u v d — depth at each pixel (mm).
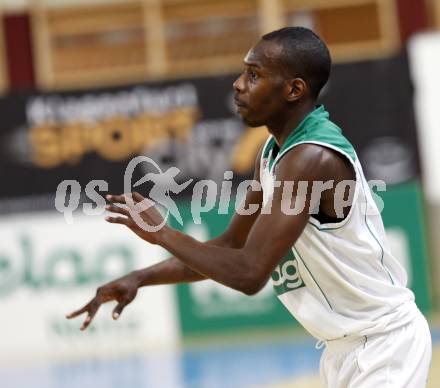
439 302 30312
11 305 29234
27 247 29344
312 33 9141
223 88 29375
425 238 29688
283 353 24562
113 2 37844
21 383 23109
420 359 9094
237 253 8594
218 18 38125
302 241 9055
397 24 36719
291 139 8984
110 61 38281
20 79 37156
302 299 9320
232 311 29422
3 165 29547
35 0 37000
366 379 9070
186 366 23797
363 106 29375
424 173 29609
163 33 37625
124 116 29578
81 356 27625
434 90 29391
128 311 29266
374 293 9117
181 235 8609
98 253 29234
